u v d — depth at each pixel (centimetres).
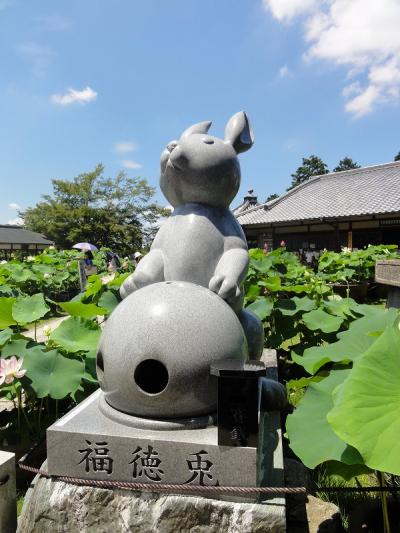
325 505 249
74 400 325
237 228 314
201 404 220
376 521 237
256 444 201
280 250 1227
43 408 358
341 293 1111
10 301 391
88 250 1420
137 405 219
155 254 300
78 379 305
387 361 191
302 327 521
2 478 217
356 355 276
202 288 251
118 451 211
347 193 2220
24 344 343
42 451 307
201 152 296
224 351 224
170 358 213
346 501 268
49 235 3538
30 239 3816
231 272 279
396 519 235
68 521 211
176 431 216
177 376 212
